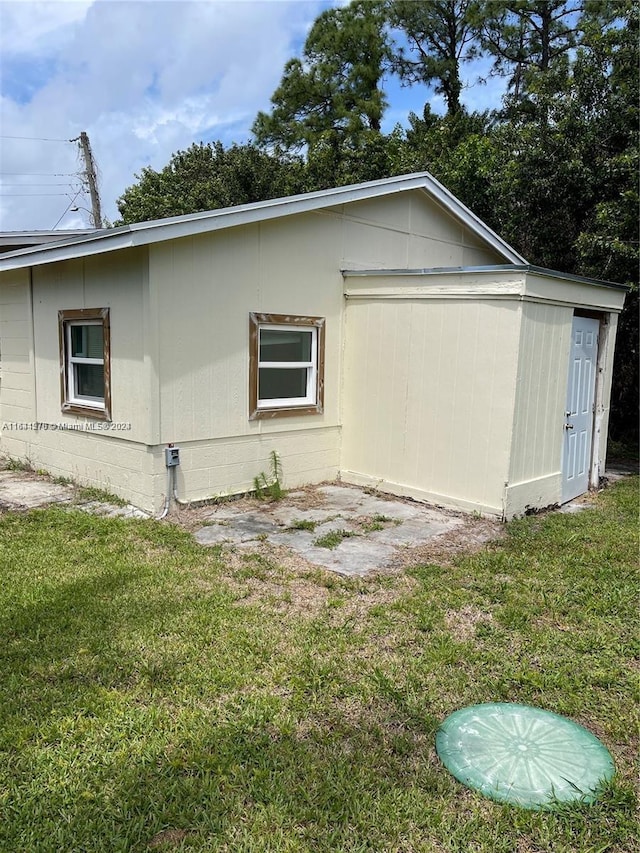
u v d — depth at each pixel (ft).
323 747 8.30
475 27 65.36
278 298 21.30
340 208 23.06
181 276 18.52
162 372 18.48
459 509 20.16
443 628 11.96
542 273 18.53
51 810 7.05
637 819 7.20
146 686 9.57
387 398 22.27
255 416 21.16
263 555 15.88
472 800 7.43
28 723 8.55
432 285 20.45
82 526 17.54
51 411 23.67
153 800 7.23
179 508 19.51
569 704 9.45
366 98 68.90
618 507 21.70
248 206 19.19
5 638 11.06
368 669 10.31
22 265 20.57
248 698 9.30
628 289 23.67
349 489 23.11
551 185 31.58
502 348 18.74
